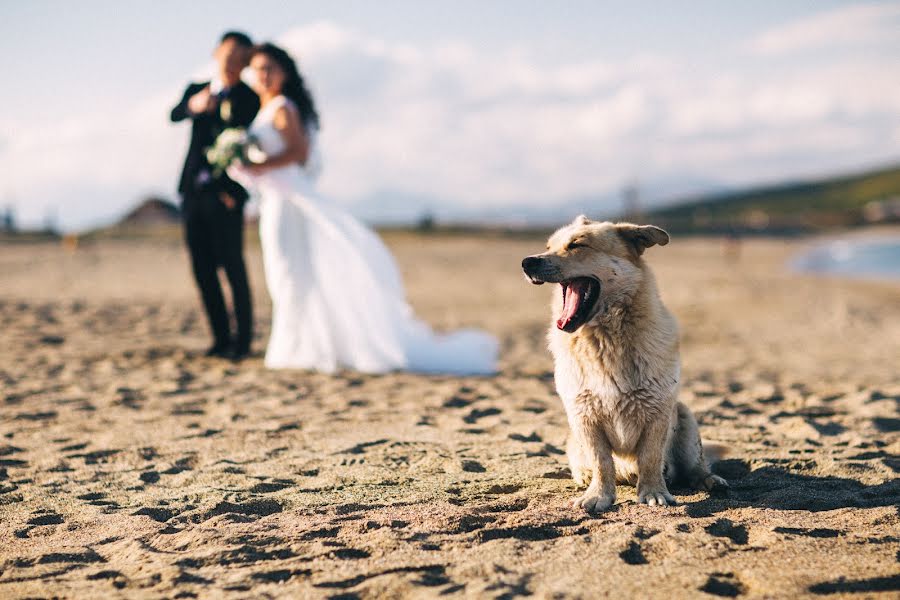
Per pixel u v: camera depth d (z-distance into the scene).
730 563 2.90
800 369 9.40
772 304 20.48
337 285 7.77
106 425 5.48
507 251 54.69
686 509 3.61
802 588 2.66
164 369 7.71
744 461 4.49
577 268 3.72
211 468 4.41
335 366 7.73
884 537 3.12
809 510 3.60
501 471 4.31
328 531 3.34
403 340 7.98
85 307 13.68
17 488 4.09
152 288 18.70
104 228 58.00
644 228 3.89
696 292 24.30
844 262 57.91
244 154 7.25
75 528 3.50
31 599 2.70
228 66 7.61
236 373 7.52
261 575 2.85
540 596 2.62
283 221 7.63
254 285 21.72
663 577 2.78
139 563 3.02
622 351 3.71
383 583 2.73
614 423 3.77
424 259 40.69
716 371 9.05
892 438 5.10
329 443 4.94
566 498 3.83
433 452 4.69
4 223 59.31
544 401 6.36
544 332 12.94
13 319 11.64
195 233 8.17
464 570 2.85
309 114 7.66
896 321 17.33
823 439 5.08
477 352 8.27
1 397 6.36
